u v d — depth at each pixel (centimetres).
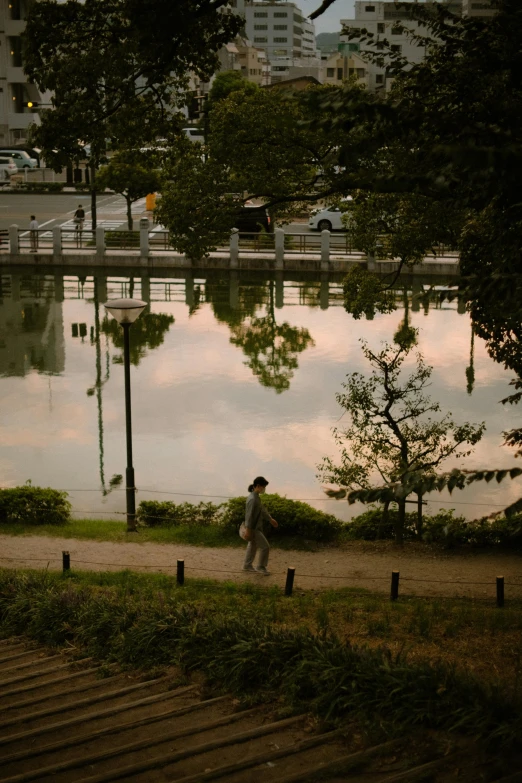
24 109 8019
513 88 827
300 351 3041
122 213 5975
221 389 2597
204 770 569
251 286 4266
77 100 1619
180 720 659
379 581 1311
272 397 2519
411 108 504
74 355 2988
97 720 663
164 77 1677
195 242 1922
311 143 1784
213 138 1841
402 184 475
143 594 1088
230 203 1920
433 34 1047
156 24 1409
